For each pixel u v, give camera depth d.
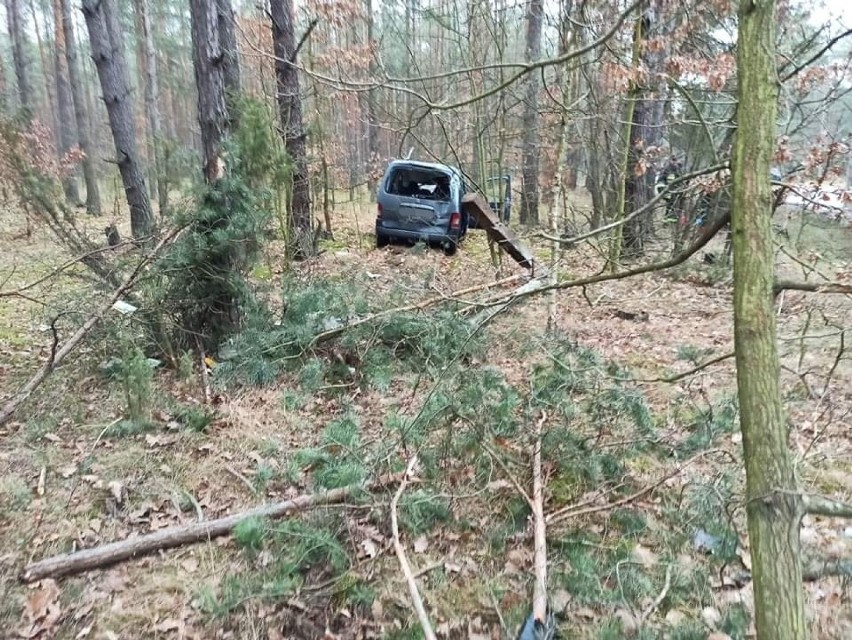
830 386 5.02
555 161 10.11
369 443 3.98
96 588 2.85
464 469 3.79
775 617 1.55
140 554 3.06
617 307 7.86
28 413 4.43
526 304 7.39
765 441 1.63
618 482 3.68
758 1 1.75
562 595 2.80
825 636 2.57
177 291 5.32
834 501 1.69
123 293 5.28
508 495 3.58
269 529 3.12
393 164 11.27
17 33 18.98
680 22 7.79
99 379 5.00
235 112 5.51
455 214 11.05
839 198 6.00
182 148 5.50
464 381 4.27
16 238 8.46
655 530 3.27
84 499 3.50
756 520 1.62
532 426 4.04
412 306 5.75
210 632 2.62
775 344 1.67
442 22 10.15
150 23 21.19
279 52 9.23
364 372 5.22
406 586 2.90
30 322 6.33
